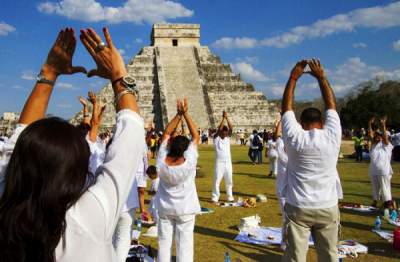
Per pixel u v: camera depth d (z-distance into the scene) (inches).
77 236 88.3
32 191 87.7
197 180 858.8
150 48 3073.3
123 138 102.6
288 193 241.4
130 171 100.2
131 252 326.0
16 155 91.0
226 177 604.1
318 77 239.6
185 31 3127.5
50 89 120.9
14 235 84.0
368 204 589.9
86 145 97.4
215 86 2930.6
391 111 3002.0
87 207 91.4
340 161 1311.5
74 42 117.2
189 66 2965.1
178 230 279.4
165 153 286.2
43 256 84.9
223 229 441.1
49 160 88.8
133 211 285.9
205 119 2652.6
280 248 373.1
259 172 999.6
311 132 232.1
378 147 548.4
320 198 229.6
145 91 2866.6
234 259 341.1
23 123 117.8
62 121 97.9
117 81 111.2
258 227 439.5
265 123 2819.9
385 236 411.5
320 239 237.8
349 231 436.5
